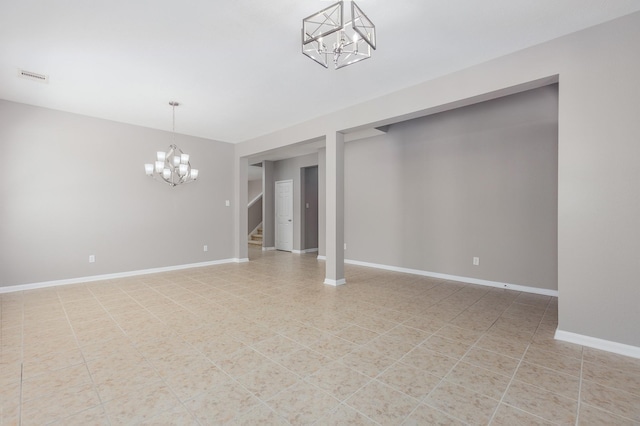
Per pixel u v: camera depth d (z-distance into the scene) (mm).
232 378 2037
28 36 2584
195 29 2496
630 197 2346
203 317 3191
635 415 1668
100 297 3918
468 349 2469
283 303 3676
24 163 4227
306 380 2016
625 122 2365
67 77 3375
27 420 1616
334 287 4434
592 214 2488
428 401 1795
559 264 2633
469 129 4754
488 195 4555
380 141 5863
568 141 2584
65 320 3098
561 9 2277
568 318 2607
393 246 5676
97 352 2406
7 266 4121
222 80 3459
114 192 5008
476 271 4660
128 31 2518
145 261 5352
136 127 5230
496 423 1607
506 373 2105
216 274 5332
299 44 2725
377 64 3102
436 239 5098
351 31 2533
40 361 2260
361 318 3168
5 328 2887
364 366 2197
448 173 4973
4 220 4090
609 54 2424
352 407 1739
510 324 3012
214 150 6293
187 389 1909
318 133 4762
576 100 2555
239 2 2164
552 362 2252
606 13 2332
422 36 2617
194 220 5996
